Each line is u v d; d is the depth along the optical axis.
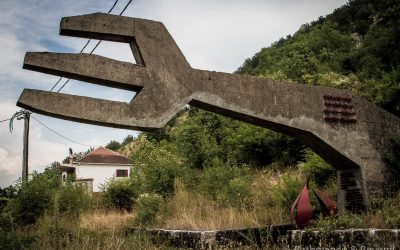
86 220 13.27
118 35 6.29
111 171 36.41
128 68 6.20
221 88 7.08
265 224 9.00
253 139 18.62
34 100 5.55
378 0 58.84
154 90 6.36
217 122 24.06
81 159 35.88
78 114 5.75
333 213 8.19
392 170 8.84
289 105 7.80
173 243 9.01
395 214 6.91
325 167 11.73
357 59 25.84
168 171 16.48
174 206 12.41
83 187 17.56
